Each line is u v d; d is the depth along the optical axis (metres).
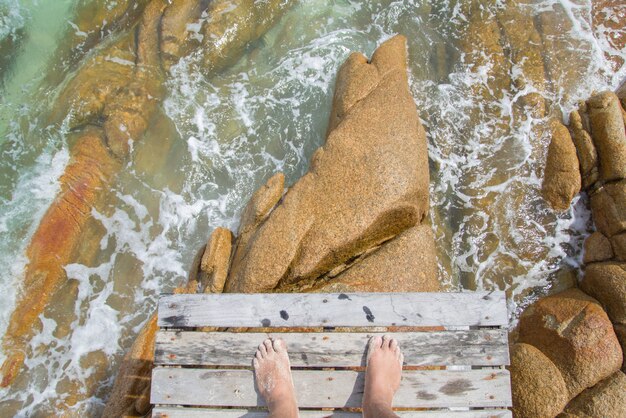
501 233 2.14
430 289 1.79
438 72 2.36
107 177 2.20
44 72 2.35
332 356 1.39
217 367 1.47
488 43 2.38
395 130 1.94
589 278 1.97
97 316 2.04
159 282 2.10
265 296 1.42
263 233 1.81
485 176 2.20
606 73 2.31
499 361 1.39
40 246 2.07
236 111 2.32
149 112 2.28
